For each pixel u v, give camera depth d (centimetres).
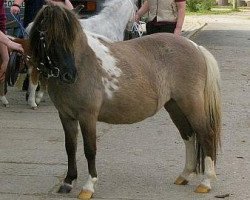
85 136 559
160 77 591
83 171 671
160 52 596
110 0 984
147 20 922
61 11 520
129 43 596
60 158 723
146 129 871
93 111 555
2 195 592
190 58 596
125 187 616
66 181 600
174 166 690
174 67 595
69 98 550
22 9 1090
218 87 606
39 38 527
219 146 677
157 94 590
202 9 3475
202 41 2031
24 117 947
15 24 1084
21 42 741
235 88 1200
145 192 602
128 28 991
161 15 898
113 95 563
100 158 721
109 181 635
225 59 1617
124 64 571
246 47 1891
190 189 614
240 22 2806
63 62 522
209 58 608
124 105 571
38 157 727
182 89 595
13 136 833
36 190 607
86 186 581
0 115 957
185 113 600
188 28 2325
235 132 861
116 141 803
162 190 609
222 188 618
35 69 560
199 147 616
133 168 682
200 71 598
